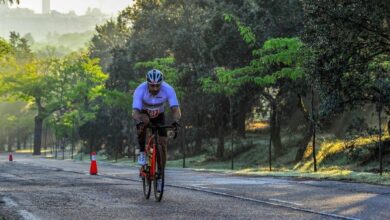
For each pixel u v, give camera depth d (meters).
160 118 13.48
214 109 61.56
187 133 68.50
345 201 13.42
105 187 17.75
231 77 49.22
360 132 42.31
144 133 13.32
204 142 74.38
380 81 30.08
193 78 61.94
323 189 16.88
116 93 70.50
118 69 80.25
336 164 41.03
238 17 53.41
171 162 66.00
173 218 10.59
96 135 104.81
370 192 15.81
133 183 19.89
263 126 79.38
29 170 35.72
